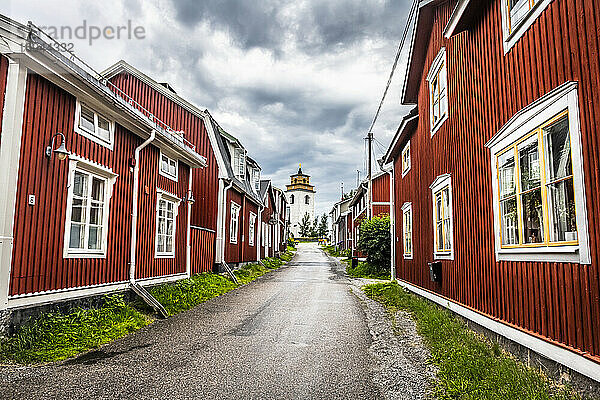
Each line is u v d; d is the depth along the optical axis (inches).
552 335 184.7
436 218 389.1
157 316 362.6
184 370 211.9
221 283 580.1
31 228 258.2
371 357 239.8
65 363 222.4
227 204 761.6
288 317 365.7
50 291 274.5
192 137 665.0
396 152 611.2
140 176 406.6
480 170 273.6
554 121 182.5
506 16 233.5
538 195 201.0
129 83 621.0
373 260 834.8
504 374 186.7
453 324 307.1
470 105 292.4
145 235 415.5
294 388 187.5
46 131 271.6
